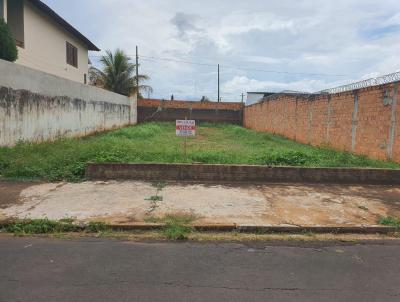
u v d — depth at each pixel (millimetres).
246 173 7754
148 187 7051
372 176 7820
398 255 4227
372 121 10805
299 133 17266
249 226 4988
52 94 12672
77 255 3998
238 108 32062
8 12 14852
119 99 23734
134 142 12945
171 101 31281
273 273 3639
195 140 16625
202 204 5980
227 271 3660
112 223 4949
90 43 22203
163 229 4914
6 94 9461
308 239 4742
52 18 17312
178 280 3426
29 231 4730
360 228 5070
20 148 9125
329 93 13906
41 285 3264
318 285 3389
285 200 6375
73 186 6988
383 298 3156
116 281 3373
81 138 15008
